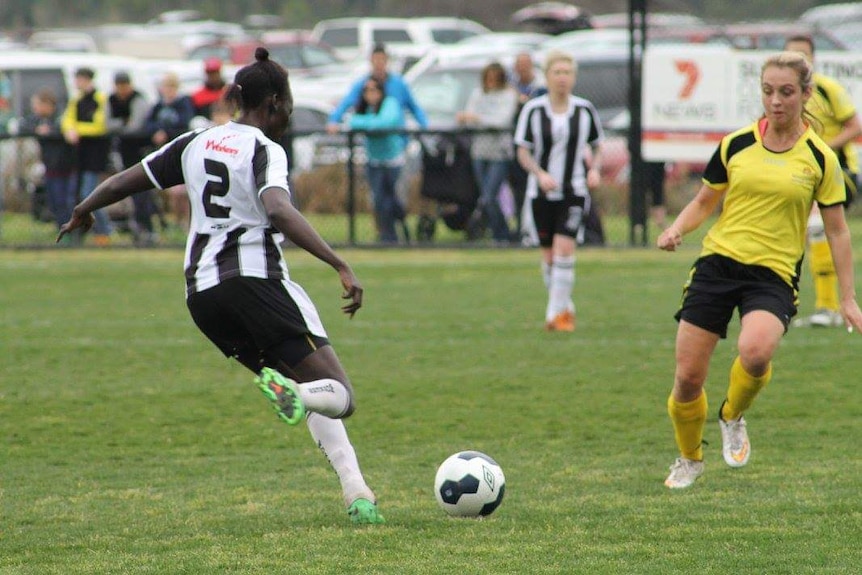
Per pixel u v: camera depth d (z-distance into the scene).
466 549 16.58
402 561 16.03
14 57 74.12
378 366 31.12
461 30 105.81
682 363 19.47
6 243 56.34
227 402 27.58
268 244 16.94
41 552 16.73
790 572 15.51
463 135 54.62
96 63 75.00
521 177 54.09
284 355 16.91
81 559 16.36
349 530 17.62
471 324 37.38
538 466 21.83
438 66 67.44
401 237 58.75
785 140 19.20
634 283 45.81
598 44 79.19
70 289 45.47
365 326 37.09
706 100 53.06
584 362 31.45
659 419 25.50
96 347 34.22
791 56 18.88
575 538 17.11
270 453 23.20
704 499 19.31
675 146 53.66
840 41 60.75
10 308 41.12
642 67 53.69
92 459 22.80
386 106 54.84
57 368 31.36
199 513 18.83
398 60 82.44
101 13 179.00
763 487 20.02
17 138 56.09
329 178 57.88
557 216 36.03
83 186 55.78
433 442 23.84
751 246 19.20
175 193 57.72
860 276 45.56
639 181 54.34
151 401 27.69
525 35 98.81
